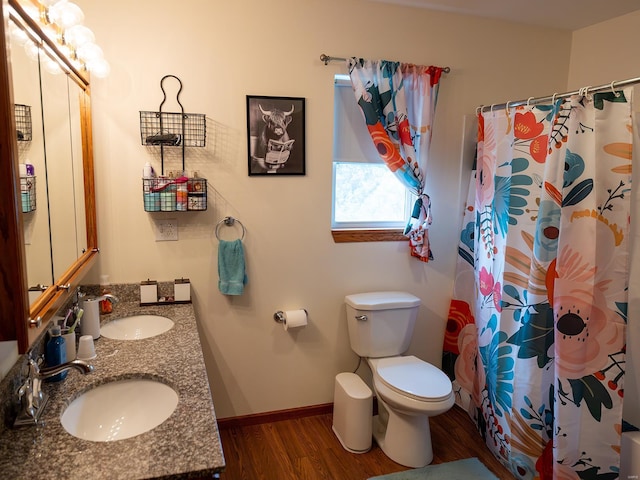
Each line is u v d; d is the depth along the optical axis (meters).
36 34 1.23
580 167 1.95
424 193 2.71
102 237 2.23
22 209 1.03
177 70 2.23
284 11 2.36
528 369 2.16
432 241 2.85
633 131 1.88
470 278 2.84
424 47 2.65
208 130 2.32
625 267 1.88
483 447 2.49
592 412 1.96
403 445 2.31
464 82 2.77
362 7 2.49
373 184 2.81
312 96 2.47
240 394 2.61
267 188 2.46
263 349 2.60
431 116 2.61
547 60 2.94
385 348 2.59
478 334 2.66
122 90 2.16
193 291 2.42
